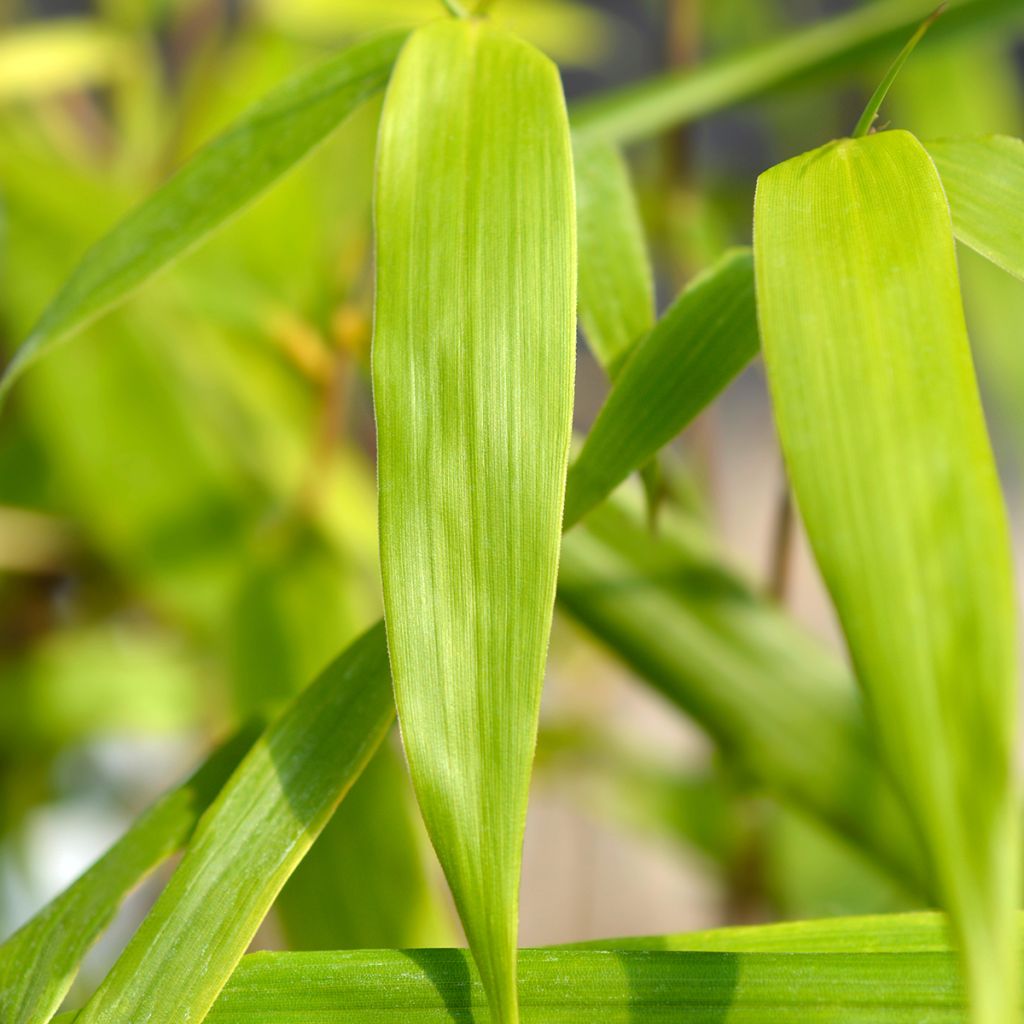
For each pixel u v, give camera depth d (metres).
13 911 0.76
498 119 0.34
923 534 0.30
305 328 0.57
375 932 0.42
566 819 1.25
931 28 0.46
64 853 0.84
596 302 0.38
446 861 0.32
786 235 0.32
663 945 0.35
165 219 0.38
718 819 0.81
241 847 0.34
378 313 0.33
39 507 0.76
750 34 0.87
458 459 0.33
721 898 0.81
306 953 0.34
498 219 0.34
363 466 0.74
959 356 0.31
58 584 0.80
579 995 0.33
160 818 0.37
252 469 0.67
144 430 0.66
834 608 0.30
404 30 0.38
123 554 0.67
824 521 0.30
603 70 1.31
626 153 0.83
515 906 0.31
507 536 0.32
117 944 0.78
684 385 0.35
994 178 0.35
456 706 0.32
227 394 0.68
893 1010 0.33
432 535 0.33
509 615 0.32
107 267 0.38
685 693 0.45
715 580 0.47
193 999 0.33
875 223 0.32
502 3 0.79
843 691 0.45
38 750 0.74
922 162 0.33
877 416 0.31
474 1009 0.34
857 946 0.35
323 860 0.42
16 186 0.65
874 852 0.44
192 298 0.57
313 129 0.38
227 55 0.76
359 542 0.67
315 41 0.85
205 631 0.68
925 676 0.30
